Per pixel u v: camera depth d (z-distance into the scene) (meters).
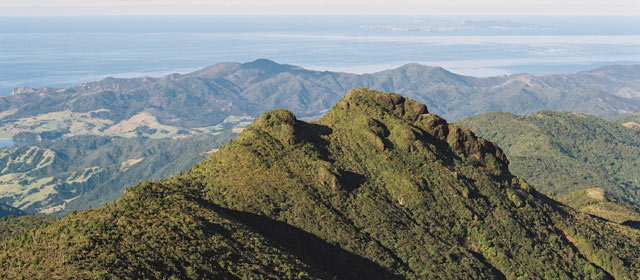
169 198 147.25
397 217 179.50
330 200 177.25
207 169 183.25
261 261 126.44
